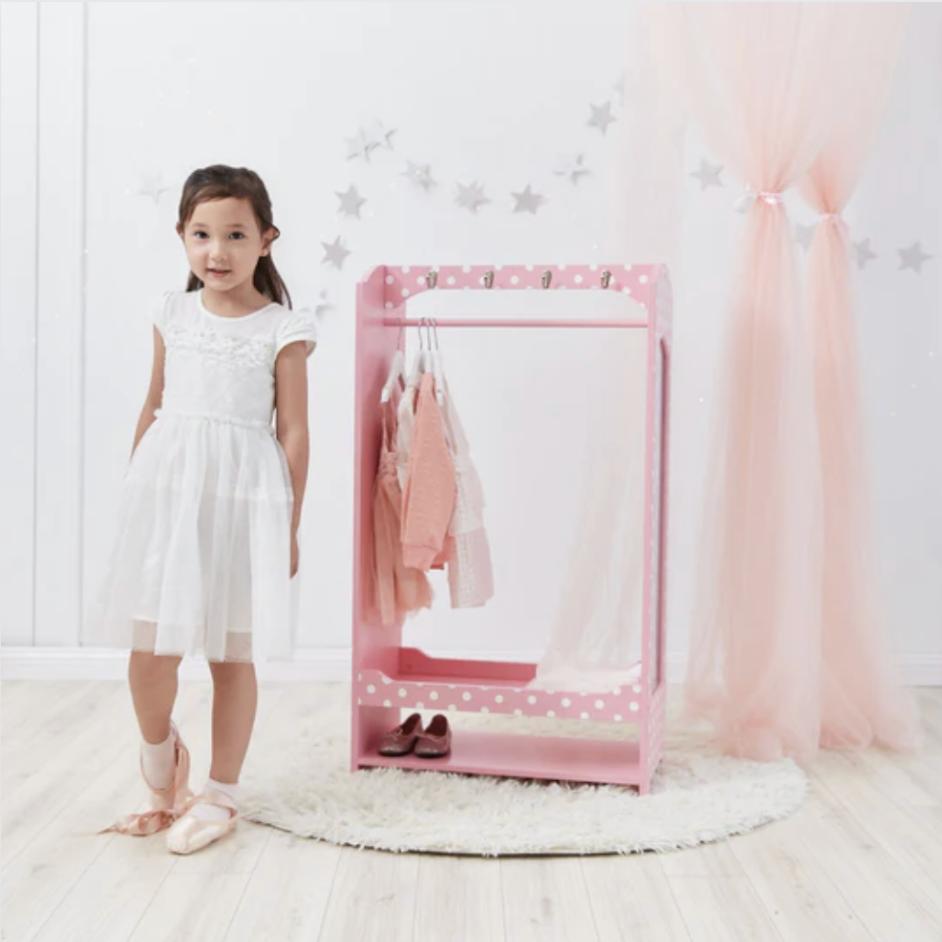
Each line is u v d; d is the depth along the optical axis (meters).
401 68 3.35
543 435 3.37
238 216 2.22
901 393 3.38
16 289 3.36
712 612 2.81
